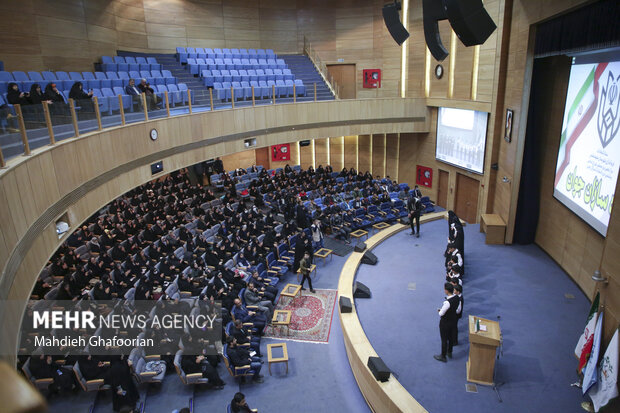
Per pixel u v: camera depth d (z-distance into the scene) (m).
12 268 5.89
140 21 19.38
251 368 9.02
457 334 8.81
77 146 8.95
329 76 20.89
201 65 19.17
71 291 10.95
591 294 9.87
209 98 14.90
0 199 5.91
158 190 18.97
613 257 6.77
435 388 7.80
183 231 14.35
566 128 10.79
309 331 10.91
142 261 12.70
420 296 11.11
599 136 8.93
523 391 7.57
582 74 9.88
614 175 8.25
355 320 9.88
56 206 7.98
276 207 18.23
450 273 10.52
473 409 7.29
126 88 12.02
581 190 9.81
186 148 13.72
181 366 8.90
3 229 5.84
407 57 20.84
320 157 25.09
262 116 16.89
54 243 7.82
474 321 7.86
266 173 21.47
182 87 16.64
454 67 18.00
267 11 22.83
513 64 13.43
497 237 13.57
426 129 20.30
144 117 11.93
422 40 19.73
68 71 14.89
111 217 15.74
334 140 24.61
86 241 13.71
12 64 12.89
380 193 18.84
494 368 7.88
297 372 9.54
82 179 9.12
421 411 7.12
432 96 19.67
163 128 12.65
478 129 16.45
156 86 15.52
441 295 11.11
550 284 10.89
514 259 12.41
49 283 11.74
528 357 8.34
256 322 10.55
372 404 8.27
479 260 12.47
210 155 14.84
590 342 7.33
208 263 13.02
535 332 9.05
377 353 8.88
